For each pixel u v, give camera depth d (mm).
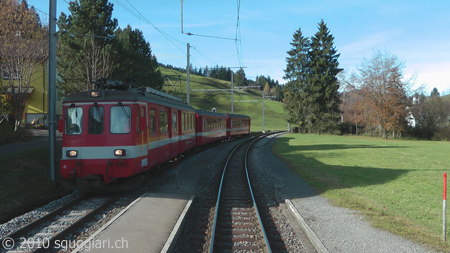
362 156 22609
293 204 9336
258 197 10508
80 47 24562
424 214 8234
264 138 43156
